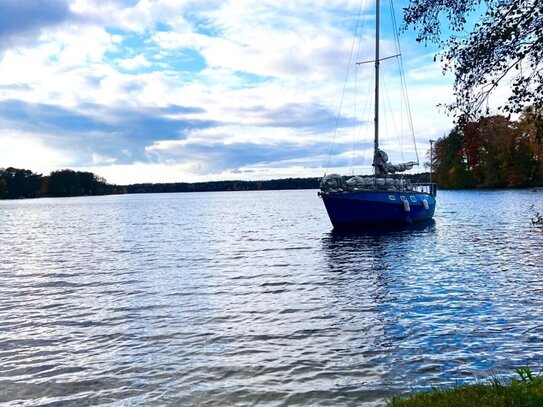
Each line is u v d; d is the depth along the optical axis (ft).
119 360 31.78
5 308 48.19
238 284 58.08
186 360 31.35
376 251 86.28
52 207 432.25
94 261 84.17
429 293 49.85
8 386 27.91
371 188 117.50
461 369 28.53
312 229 140.87
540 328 36.40
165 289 56.13
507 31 20.59
